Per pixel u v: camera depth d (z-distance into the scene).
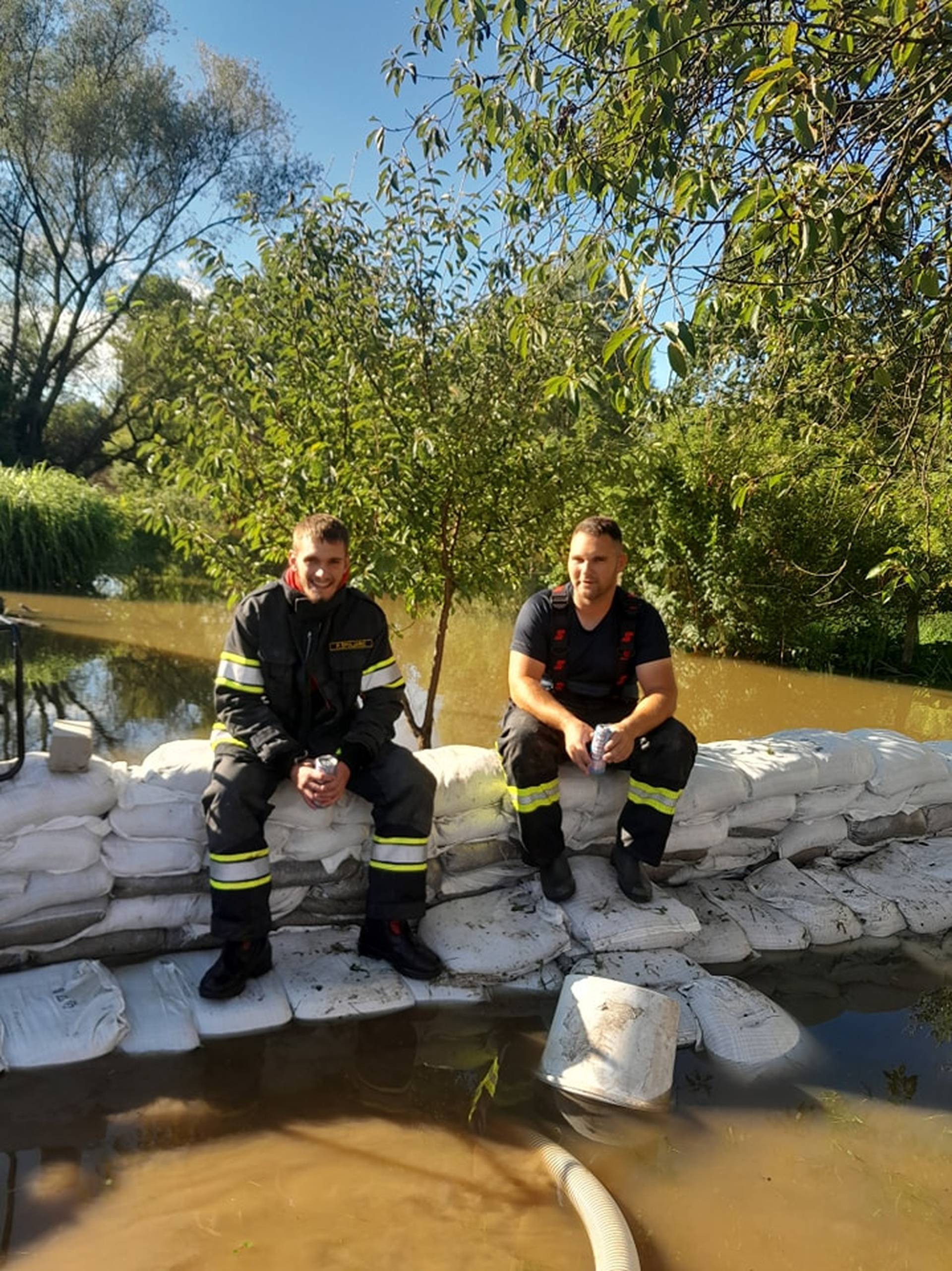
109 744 6.17
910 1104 2.75
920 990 3.48
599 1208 2.13
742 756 4.04
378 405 5.22
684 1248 2.12
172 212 26.94
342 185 5.16
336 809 3.29
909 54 2.81
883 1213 2.27
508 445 5.48
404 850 3.10
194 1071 2.63
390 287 5.28
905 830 4.40
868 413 4.43
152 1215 2.08
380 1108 2.54
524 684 3.41
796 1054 2.97
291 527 5.35
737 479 4.64
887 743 4.45
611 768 3.67
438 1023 2.99
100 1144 2.30
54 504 15.92
